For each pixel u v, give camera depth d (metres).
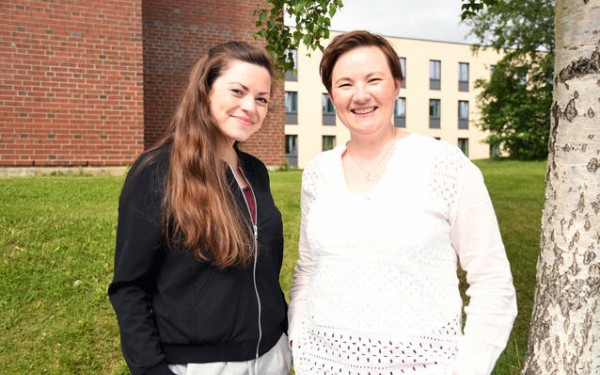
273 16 3.45
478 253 1.65
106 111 8.56
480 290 1.65
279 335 1.90
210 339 1.67
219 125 1.80
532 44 26.19
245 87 1.77
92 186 6.91
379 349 1.60
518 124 28.25
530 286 4.45
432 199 1.64
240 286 1.72
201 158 1.69
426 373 1.60
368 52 1.76
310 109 42.09
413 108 46.78
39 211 5.32
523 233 6.17
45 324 3.46
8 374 2.97
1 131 7.98
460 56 47.84
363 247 1.65
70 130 8.38
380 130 1.79
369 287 1.63
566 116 2.23
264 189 1.97
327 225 1.73
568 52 2.21
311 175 1.91
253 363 1.76
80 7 8.27
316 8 3.07
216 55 1.81
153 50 9.88
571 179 2.21
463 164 1.66
